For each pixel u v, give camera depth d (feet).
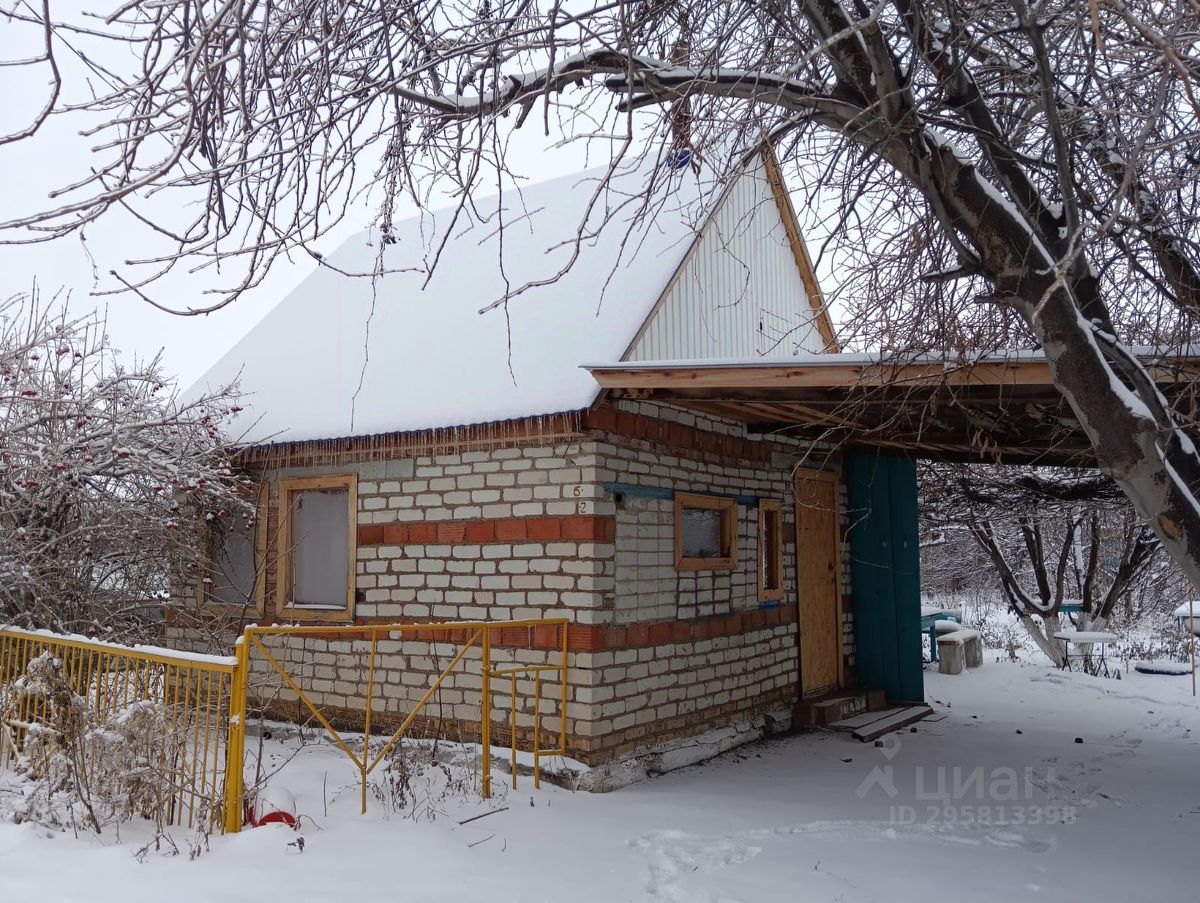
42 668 19.16
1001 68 16.58
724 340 32.91
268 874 15.49
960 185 14.08
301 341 37.22
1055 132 12.48
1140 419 12.93
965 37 15.84
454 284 35.19
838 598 37.76
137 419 29.45
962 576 81.76
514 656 25.95
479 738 26.32
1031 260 13.82
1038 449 29.50
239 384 35.40
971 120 15.52
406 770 21.56
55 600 26.96
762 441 33.27
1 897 14.06
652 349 28.09
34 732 20.02
